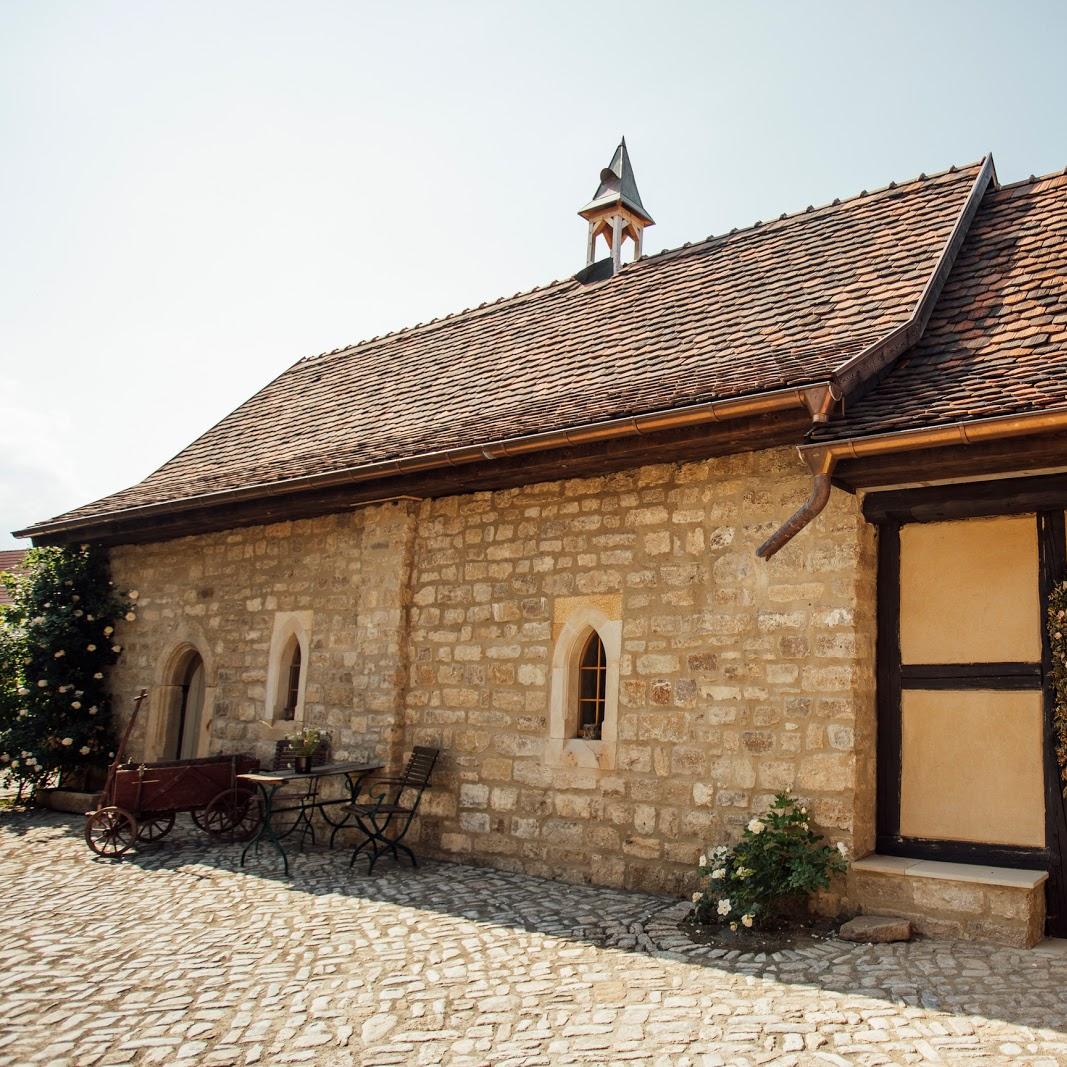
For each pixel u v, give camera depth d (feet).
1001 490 18.89
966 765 19.61
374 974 16.31
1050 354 19.20
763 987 15.40
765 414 19.90
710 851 20.65
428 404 31.35
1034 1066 12.12
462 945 17.92
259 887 22.72
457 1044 13.42
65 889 22.57
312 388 40.63
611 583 23.99
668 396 21.48
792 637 20.81
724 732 21.44
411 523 28.66
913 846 19.83
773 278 27.53
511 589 26.08
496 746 25.55
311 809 29.19
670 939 18.22
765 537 21.61
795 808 19.81
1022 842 18.76
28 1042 13.62
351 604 30.12
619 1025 13.97
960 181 27.53
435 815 26.32
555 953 17.39
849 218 28.78
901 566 20.97
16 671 37.50
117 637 38.55
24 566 40.40
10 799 38.19
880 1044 12.96
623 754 22.99
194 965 16.85
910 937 17.69
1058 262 22.58
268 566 33.32
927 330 22.36
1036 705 19.07
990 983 15.11
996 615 19.77
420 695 27.53
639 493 23.90
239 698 33.17
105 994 15.47
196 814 30.81
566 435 22.17
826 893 19.31
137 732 36.58
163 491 35.40
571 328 31.50
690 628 22.39
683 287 30.01
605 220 42.93
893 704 20.56
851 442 18.26
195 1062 12.97
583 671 24.91
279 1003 15.01
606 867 22.81
